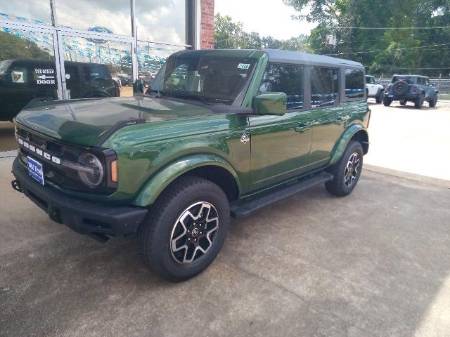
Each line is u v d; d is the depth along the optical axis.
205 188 2.83
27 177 2.94
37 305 2.54
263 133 3.33
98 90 7.31
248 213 3.29
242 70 3.33
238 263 3.22
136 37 7.66
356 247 3.64
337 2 47.53
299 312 2.61
